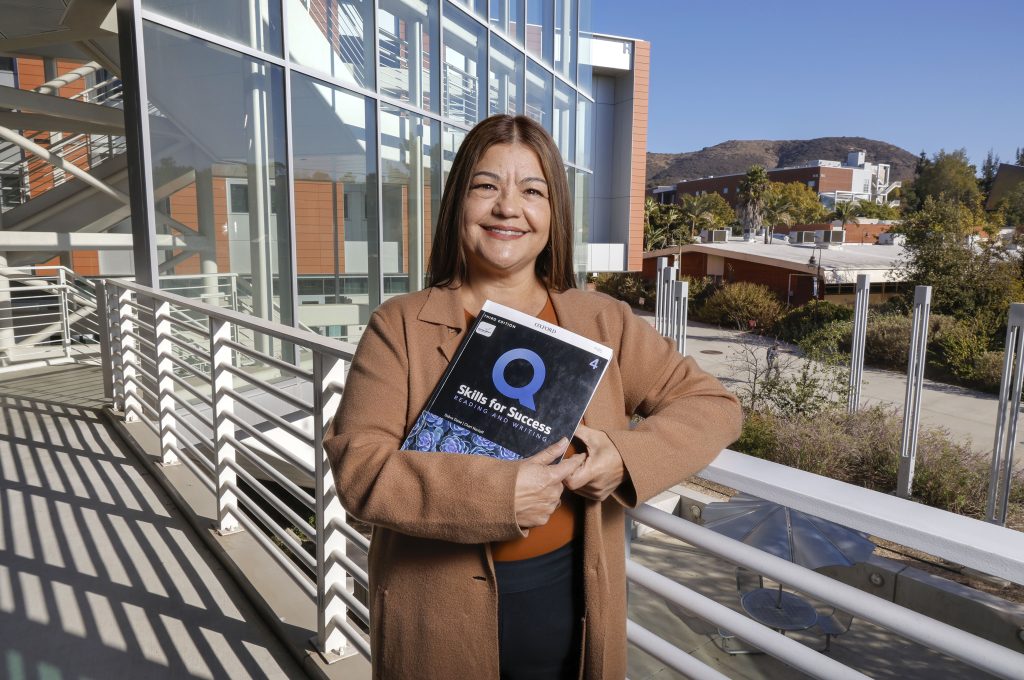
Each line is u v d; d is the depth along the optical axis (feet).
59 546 9.59
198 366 17.52
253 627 7.72
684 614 15.11
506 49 35.45
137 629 7.63
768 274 100.48
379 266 24.48
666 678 13.26
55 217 25.44
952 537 2.43
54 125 24.20
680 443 3.10
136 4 15.26
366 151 23.93
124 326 14.98
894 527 2.59
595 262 88.22
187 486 11.41
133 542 9.77
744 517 15.12
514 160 3.43
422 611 3.21
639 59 87.66
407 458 2.93
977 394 47.67
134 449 13.57
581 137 50.24
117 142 33.53
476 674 3.20
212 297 17.89
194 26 16.93
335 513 6.71
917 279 73.15
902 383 51.62
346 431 3.20
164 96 16.17
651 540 19.43
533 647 3.32
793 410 34.83
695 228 155.63
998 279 67.10
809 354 49.29
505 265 3.45
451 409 3.14
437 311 3.43
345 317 23.07
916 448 26.68
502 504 2.72
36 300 29.63
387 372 3.30
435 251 3.71
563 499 3.32
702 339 75.61
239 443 8.98
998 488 26.20
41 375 20.94
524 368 3.16
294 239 20.66
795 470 3.16
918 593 16.71
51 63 30.19
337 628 6.94
